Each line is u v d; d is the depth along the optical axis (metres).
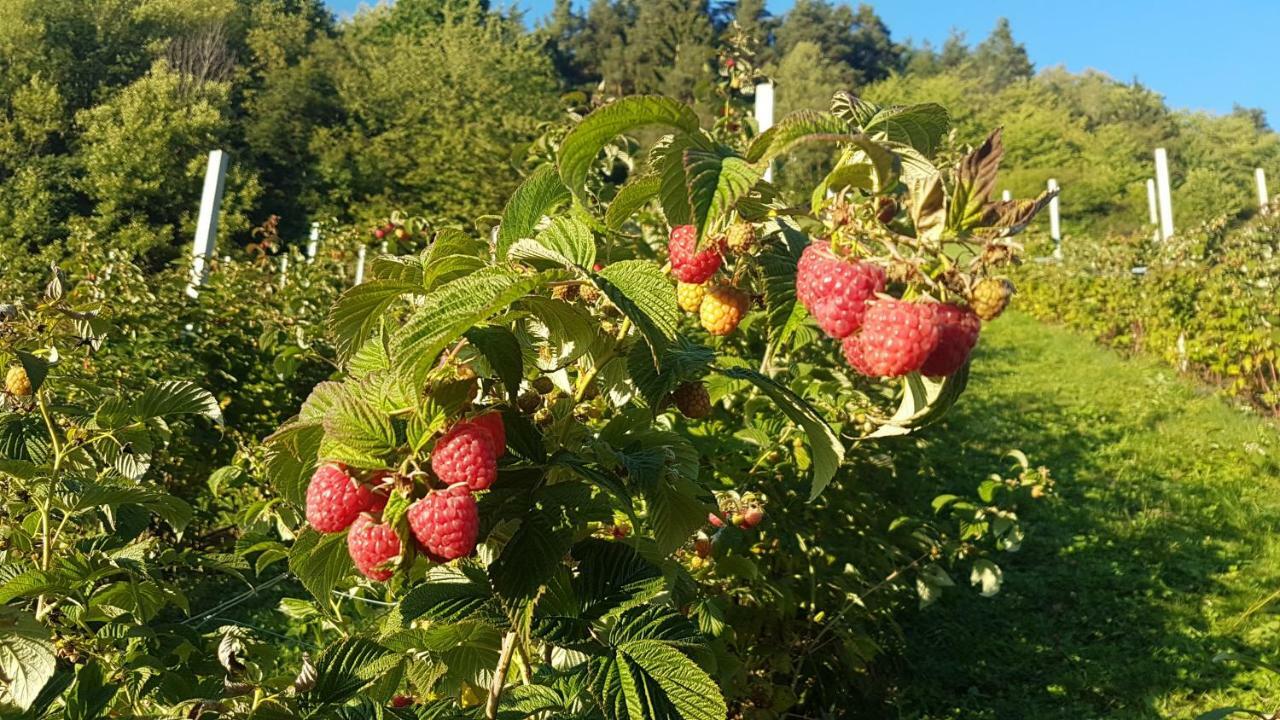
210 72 37.06
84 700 1.75
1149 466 8.38
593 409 1.92
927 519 5.63
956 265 1.17
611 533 2.10
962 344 1.16
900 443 4.83
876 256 1.21
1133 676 4.79
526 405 1.45
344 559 1.52
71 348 2.74
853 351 1.21
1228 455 8.48
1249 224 11.67
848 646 3.78
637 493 1.41
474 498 1.27
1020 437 9.36
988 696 4.61
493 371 1.34
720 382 2.29
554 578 1.46
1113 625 5.37
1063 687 4.69
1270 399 9.52
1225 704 4.45
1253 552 6.41
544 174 1.52
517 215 1.51
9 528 2.21
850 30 61.97
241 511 4.80
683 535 1.56
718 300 1.46
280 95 34.16
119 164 29.64
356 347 1.53
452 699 1.67
